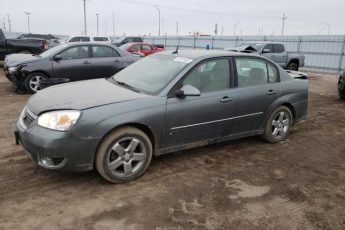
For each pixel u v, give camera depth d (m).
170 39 32.41
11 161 4.45
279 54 16.81
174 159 4.74
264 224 3.29
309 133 6.38
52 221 3.17
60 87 4.54
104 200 3.57
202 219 3.31
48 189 3.75
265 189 4.00
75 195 3.64
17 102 8.19
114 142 3.77
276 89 5.38
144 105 3.94
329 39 21.30
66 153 3.51
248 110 5.01
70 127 3.50
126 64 10.29
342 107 9.00
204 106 4.45
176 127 4.24
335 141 5.95
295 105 5.72
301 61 18.08
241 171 4.46
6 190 3.69
